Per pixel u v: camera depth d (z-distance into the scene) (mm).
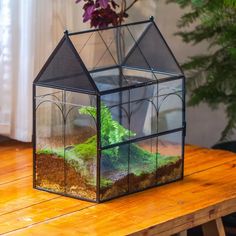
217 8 1591
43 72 1185
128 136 1194
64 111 1172
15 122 1495
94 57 1198
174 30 1886
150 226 1093
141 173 1231
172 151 1276
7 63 1469
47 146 1212
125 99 1175
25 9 1446
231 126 1724
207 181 1295
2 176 1307
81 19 1546
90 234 1058
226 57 1688
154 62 1250
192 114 1983
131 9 1702
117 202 1187
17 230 1070
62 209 1154
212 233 1246
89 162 1167
